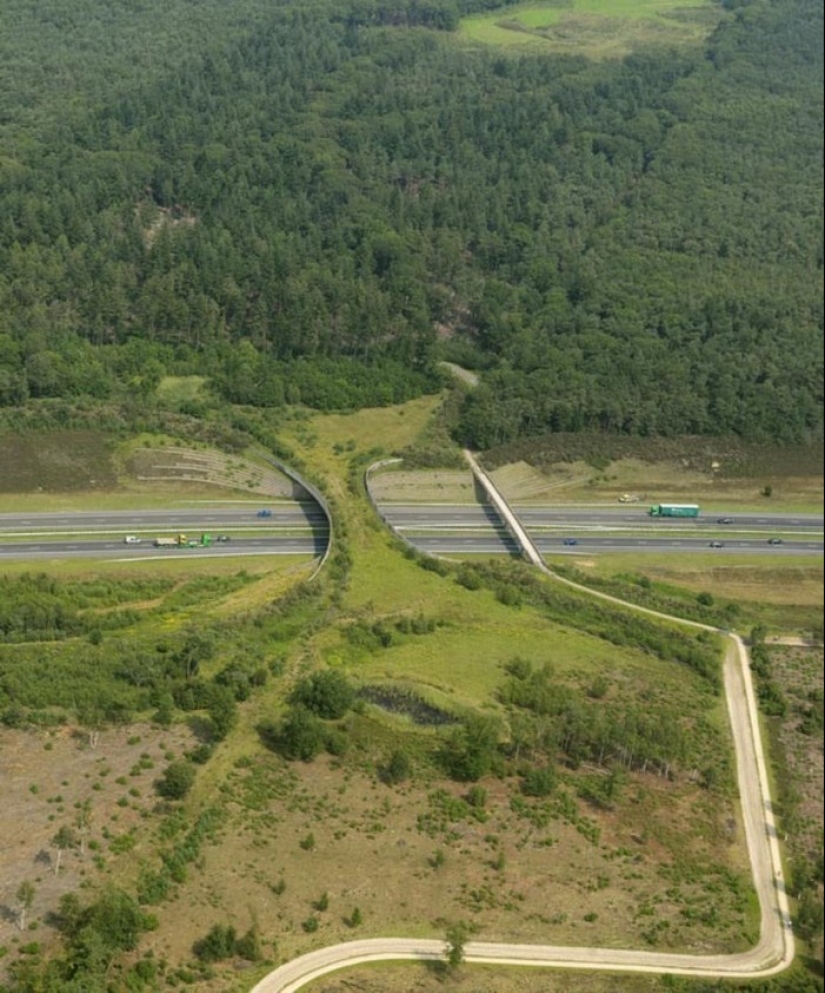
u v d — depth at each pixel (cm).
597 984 14000
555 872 15825
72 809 15012
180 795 15538
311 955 13662
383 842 15762
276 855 15125
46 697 17125
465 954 14100
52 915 13262
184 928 13575
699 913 15550
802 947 15350
